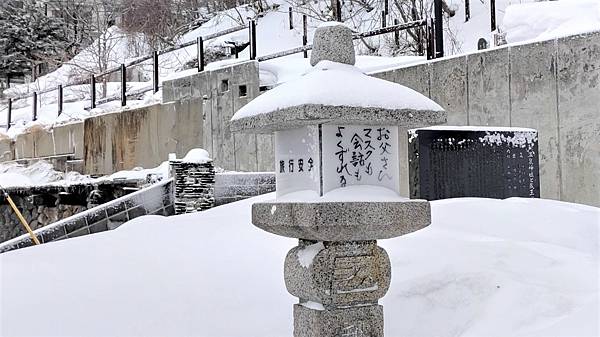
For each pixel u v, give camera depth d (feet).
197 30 96.73
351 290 14.69
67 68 111.04
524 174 31.14
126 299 19.92
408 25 45.68
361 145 14.84
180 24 100.32
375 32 47.78
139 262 23.56
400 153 36.86
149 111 58.39
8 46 119.75
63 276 22.25
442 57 41.39
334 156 14.58
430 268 19.54
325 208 13.78
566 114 34.45
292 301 19.75
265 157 48.93
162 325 18.29
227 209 33.35
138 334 17.78
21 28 119.65
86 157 65.51
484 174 30.42
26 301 19.81
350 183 14.67
